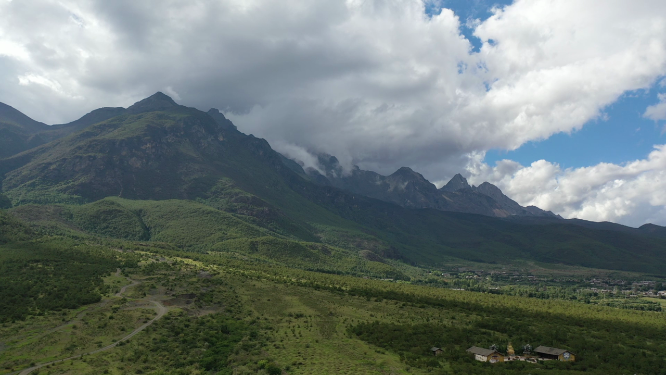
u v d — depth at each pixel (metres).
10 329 101.69
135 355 100.56
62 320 111.81
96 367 91.38
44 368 88.19
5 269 145.88
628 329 144.75
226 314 140.75
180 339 114.38
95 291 137.88
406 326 133.12
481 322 140.88
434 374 94.06
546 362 106.69
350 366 98.69
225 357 105.81
